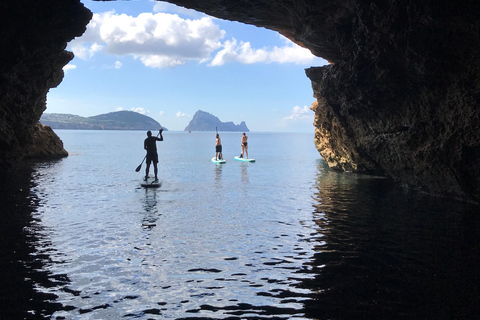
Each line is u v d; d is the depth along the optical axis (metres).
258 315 4.07
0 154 13.84
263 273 5.29
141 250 6.25
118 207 9.81
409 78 11.25
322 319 3.96
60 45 13.24
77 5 12.43
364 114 14.30
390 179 16.67
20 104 13.62
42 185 13.27
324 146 21.95
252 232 7.47
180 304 4.34
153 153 14.88
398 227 7.81
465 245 6.50
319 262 5.71
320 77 18.09
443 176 11.25
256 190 13.17
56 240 6.69
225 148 49.34
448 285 4.81
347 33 13.48
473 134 9.86
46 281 4.88
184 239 6.94
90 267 5.43
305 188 13.75
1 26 11.56
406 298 4.43
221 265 5.61
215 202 10.77
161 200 10.98
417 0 9.62
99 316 4.01
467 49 9.22
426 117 11.45
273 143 76.06
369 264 5.59
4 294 4.46
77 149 40.22
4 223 7.76
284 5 13.63
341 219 8.62
